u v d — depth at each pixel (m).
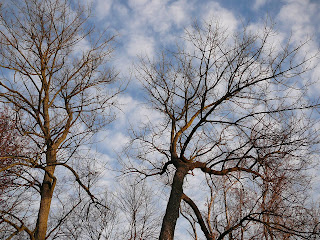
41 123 9.30
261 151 8.46
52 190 8.63
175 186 8.02
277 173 8.66
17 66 9.42
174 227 7.45
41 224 8.02
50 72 9.98
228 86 8.21
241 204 10.40
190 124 9.17
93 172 9.40
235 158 8.52
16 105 8.94
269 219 9.12
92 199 9.05
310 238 7.82
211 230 10.92
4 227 8.93
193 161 9.09
